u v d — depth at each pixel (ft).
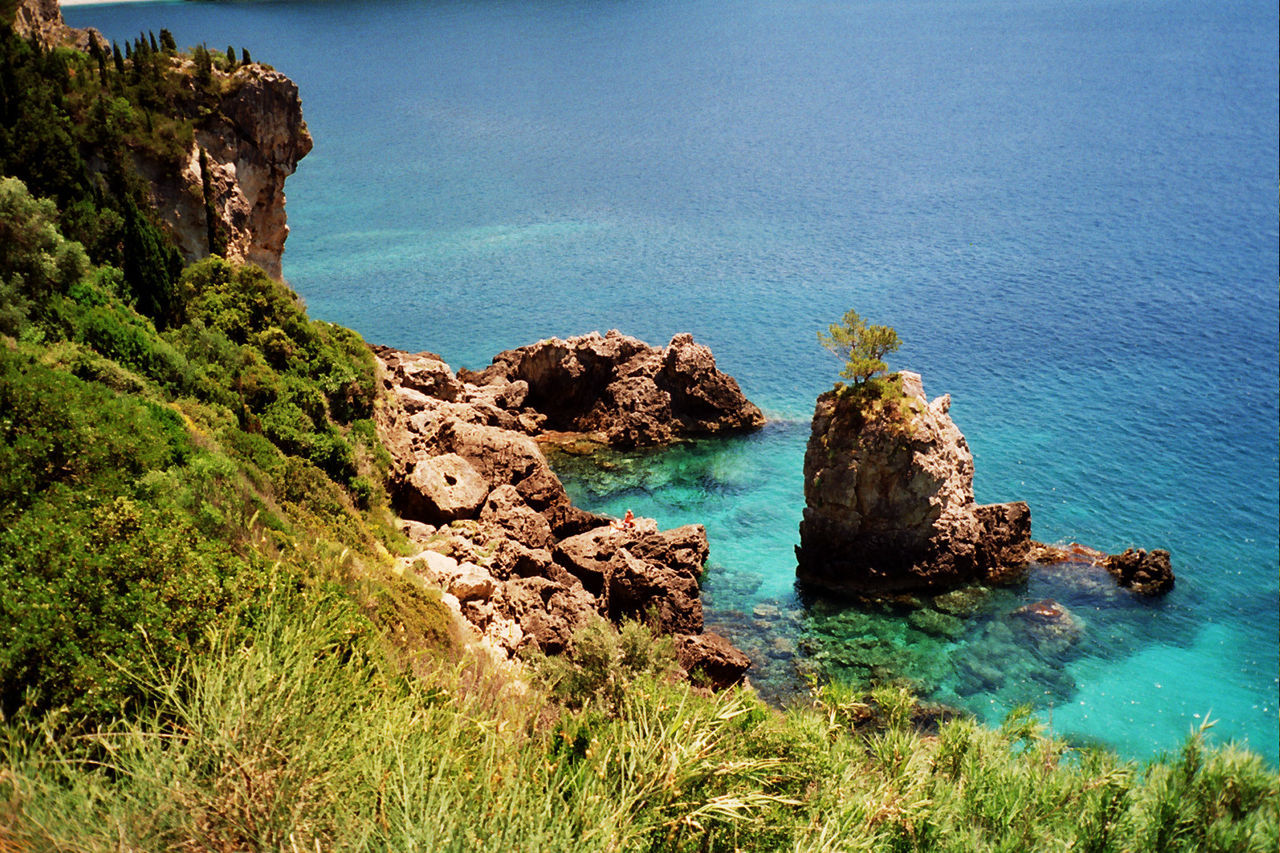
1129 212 562.66
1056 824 38.22
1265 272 450.71
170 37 214.28
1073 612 178.29
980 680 157.99
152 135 190.60
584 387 256.93
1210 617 181.37
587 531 184.75
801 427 265.13
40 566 61.67
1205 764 37.50
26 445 82.69
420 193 648.38
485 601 139.74
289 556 95.96
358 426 167.84
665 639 83.46
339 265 492.13
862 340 185.68
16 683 51.11
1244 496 244.42
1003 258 479.82
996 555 189.78
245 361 154.40
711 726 37.96
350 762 32.48
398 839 28.43
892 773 41.93
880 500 181.27
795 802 35.35
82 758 35.60
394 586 116.98
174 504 87.04
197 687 34.65
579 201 622.13
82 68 191.31
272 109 226.58
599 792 32.17
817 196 621.31
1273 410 301.63
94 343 126.41
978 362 349.00
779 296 429.79
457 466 177.27
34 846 28.55
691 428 257.55
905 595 181.78
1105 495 246.47
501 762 34.50
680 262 488.02
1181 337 372.17
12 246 125.08
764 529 208.74
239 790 29.58
